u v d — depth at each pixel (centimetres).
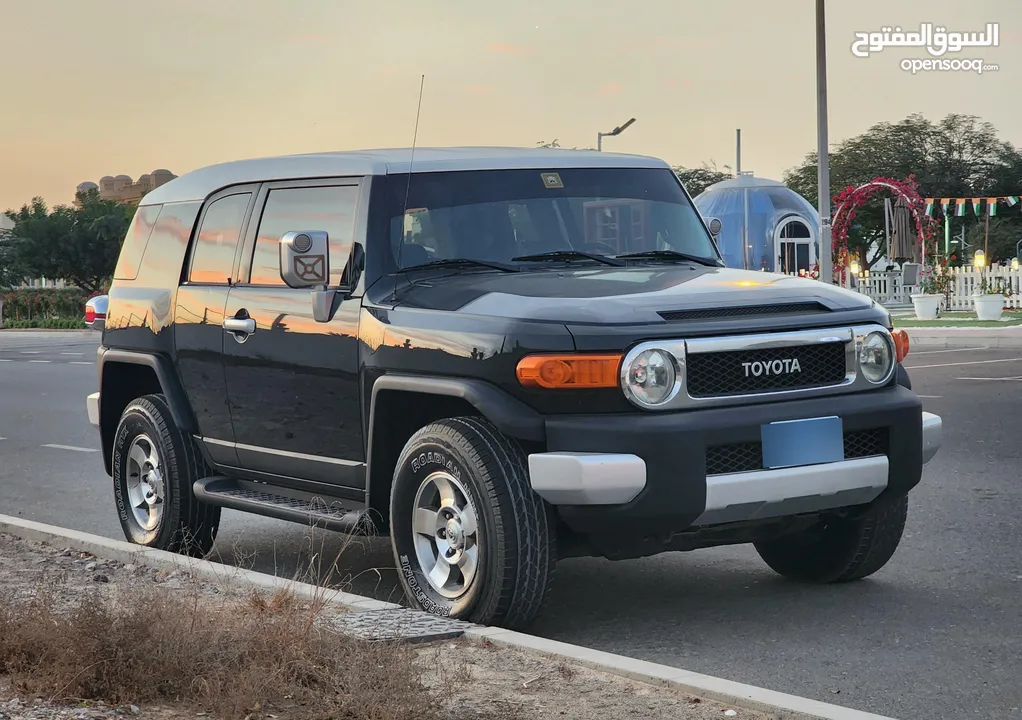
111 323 805
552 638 584
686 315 564
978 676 514
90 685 453
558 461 534
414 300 608
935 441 614
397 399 611
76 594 627
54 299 5372
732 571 711
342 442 643
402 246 636
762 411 556
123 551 712
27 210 6825
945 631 579
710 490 541
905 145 7275
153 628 477
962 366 1975
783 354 571
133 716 434
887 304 4166
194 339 732
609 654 502
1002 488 936
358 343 621
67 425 1543
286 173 704
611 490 531
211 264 738
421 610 577
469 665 500
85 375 2359
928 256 3788
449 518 577
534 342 547
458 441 562
